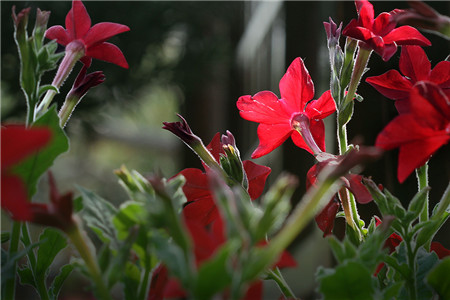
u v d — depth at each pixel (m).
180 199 0.28
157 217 0.24
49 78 2.12
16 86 2.48
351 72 0.37
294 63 0.39
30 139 0.21
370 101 0.75
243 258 0.23
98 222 0.28
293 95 0.39
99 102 2.60
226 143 0.40
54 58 0.31
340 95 0.37
